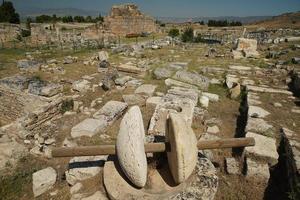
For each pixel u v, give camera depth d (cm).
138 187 355
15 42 2667
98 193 378
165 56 1490
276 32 2523
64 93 884
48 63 1313
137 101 771
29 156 532
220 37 2677
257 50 1689
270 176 444
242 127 634
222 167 472
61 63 1352
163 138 461
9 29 2886
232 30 3431
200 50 1745
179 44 2094
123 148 338
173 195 336
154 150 358
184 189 346
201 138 562
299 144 486
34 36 2778
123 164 343
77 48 1966
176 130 329
